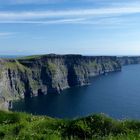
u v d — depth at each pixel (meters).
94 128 14.89
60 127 15.23
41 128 15.31
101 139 13.39
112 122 15.20
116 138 12.53
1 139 13.75
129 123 15.38
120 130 14.84
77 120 15.53
